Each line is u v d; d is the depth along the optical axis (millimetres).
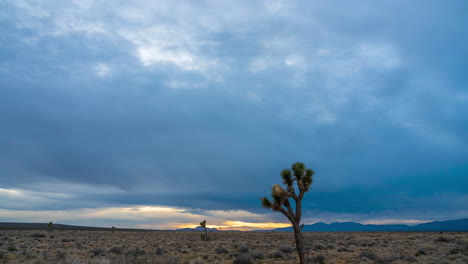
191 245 45156
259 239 64188
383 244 42188
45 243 45188
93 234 87938
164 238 69875
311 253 31688
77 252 32688
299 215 17547
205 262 25453
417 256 27203
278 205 17469
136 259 21594
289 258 27703
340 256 29297
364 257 25750
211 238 68875
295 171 18125
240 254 26688
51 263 20781
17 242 45656
